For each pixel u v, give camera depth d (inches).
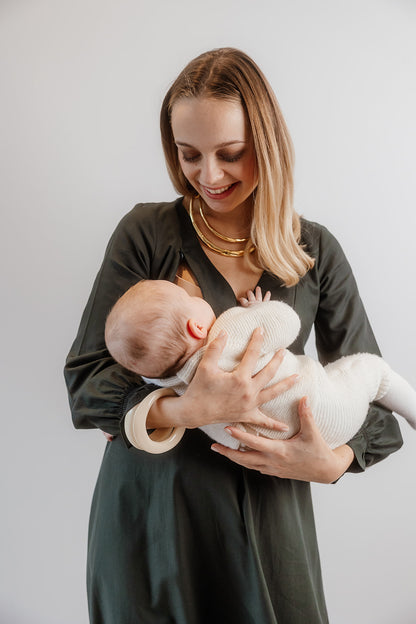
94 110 80.6
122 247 52.9
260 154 47.0
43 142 81.7
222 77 45.6
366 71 73.7
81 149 81.5
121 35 78.7
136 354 45.3
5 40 80.4
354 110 74.5
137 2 77.9
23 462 89.3
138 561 52.8
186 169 48.3
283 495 51.6
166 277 52.7
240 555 50.9
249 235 52.7
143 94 79.4
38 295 85.4
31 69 80.5
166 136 50.7
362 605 85.1
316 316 56.6
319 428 47.0
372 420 53.5
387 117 74.2
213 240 52.9
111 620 54.0
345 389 48.3
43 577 91.8
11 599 92.8
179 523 50.9
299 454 46.4
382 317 77.9
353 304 55.8
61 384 87.0
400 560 84.0
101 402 49.8
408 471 82.0
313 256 54.2
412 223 75.9
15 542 91.4
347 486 83.0
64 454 88.6
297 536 51.8
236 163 47.2
